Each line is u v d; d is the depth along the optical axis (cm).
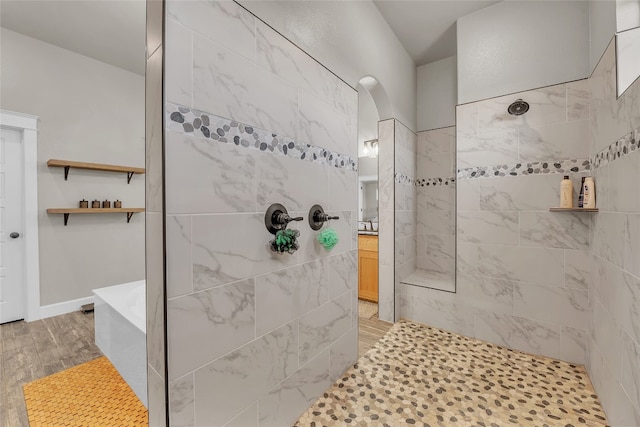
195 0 92
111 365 186
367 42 199
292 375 134
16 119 257
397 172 254
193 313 93
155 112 88
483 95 219
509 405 146
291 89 131
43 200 274
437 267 295
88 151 302
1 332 239
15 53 257
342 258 169
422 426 132
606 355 143
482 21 219
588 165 182
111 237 320
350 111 176
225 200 102
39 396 156
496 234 214
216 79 99
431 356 195
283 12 127
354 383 164
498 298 213
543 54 197
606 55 151
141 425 136
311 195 143
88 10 230
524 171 204
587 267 182
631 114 118
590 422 134
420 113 302
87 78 301
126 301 184
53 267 280
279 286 126
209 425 99
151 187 92
